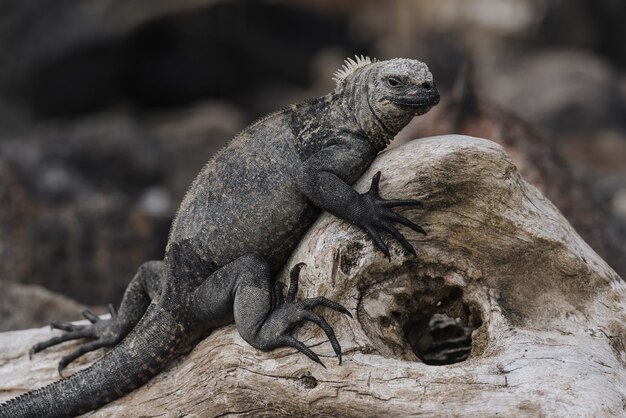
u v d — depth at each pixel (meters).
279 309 9.26
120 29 37.28
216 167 9.93
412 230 9.53
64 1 38.34
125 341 9.85
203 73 40.19
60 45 36.75
